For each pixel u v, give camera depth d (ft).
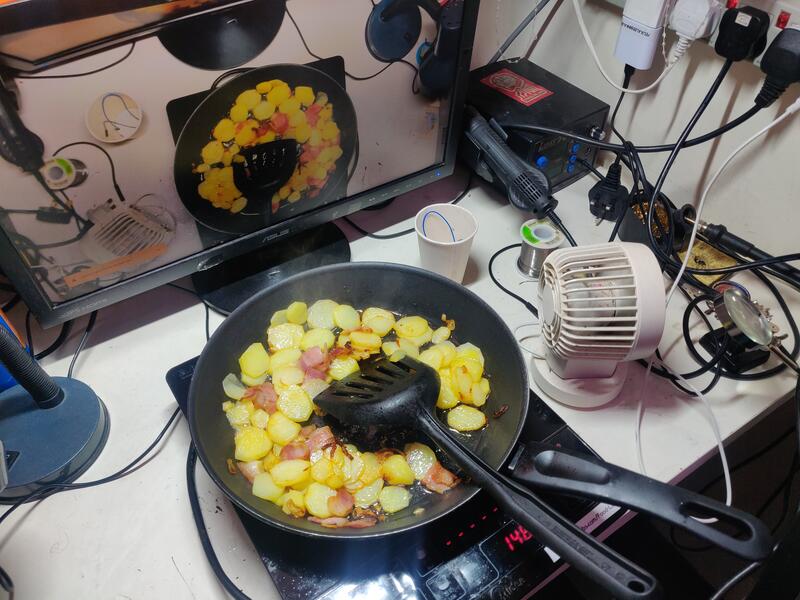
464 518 1.88
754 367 2.35
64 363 2.35
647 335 1.93
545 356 2.27
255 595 1.81
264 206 2.36
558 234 2.59
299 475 1.87
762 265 2.45
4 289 2.47
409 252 2.77
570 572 3.16
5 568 1.84
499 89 2.99
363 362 2.23
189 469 2.01
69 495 1.99
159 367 2.35
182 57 1.80
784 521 3.06
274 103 2.07
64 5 1.53
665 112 2.80
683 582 3.22
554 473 1.70
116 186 1.97
